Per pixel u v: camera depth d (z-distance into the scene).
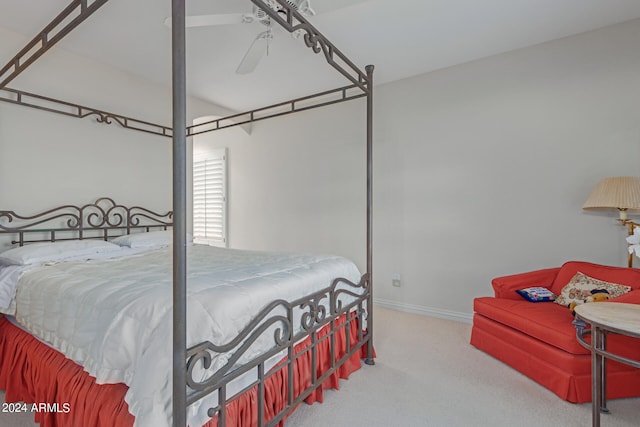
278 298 1.47
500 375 2.05
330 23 2.32
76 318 1.36
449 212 3.09
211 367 1.12
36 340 1.71
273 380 1.48
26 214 2.43
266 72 3.15
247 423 1.31
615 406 1.71
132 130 3.15
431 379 2.01
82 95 2.77
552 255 2.64
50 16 2.20
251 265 1.95
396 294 3.40
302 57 2.84
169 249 2.78
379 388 1.91
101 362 1.14
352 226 3.72
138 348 1.10
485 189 2.92
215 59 2.86
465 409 1.70
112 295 1.32
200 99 3.92
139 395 1.02
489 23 2.35
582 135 2.52
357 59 2.88
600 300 1.91
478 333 2.44
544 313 2.03
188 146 4.02
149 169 3.30
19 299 1.77
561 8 2.18
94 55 2.77
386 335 2.72
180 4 0.97
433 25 2.36
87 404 1.24
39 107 2.48
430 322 3.04
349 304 2.05
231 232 4.86
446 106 3.09
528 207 2.73
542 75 2.66
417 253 3.27
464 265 3.03
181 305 0.96
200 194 5.16
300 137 4.12
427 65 3.02
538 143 2.69
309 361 1.74
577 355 1.74
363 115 3.62
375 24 2.34
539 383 1.93
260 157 4.51
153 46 2.62
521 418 1.62
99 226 2.86
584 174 2.51
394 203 3.39
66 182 2.66
